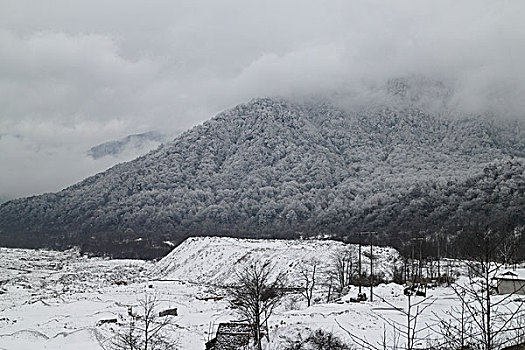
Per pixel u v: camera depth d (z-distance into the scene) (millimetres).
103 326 48219
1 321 54719
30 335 46250
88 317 54750
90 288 88875
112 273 115688
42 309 62969
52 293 81750
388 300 46938
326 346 31953
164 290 81938
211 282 91812
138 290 82000
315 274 75250
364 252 83625
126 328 46469
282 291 60469
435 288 53875
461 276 60312
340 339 31875
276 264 87250
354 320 35969
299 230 178250
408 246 86500
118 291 81062
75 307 64062
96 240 194500
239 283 74312
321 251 87688
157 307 62094
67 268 128625
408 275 67250
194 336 44719
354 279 65938
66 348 41062
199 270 103625
